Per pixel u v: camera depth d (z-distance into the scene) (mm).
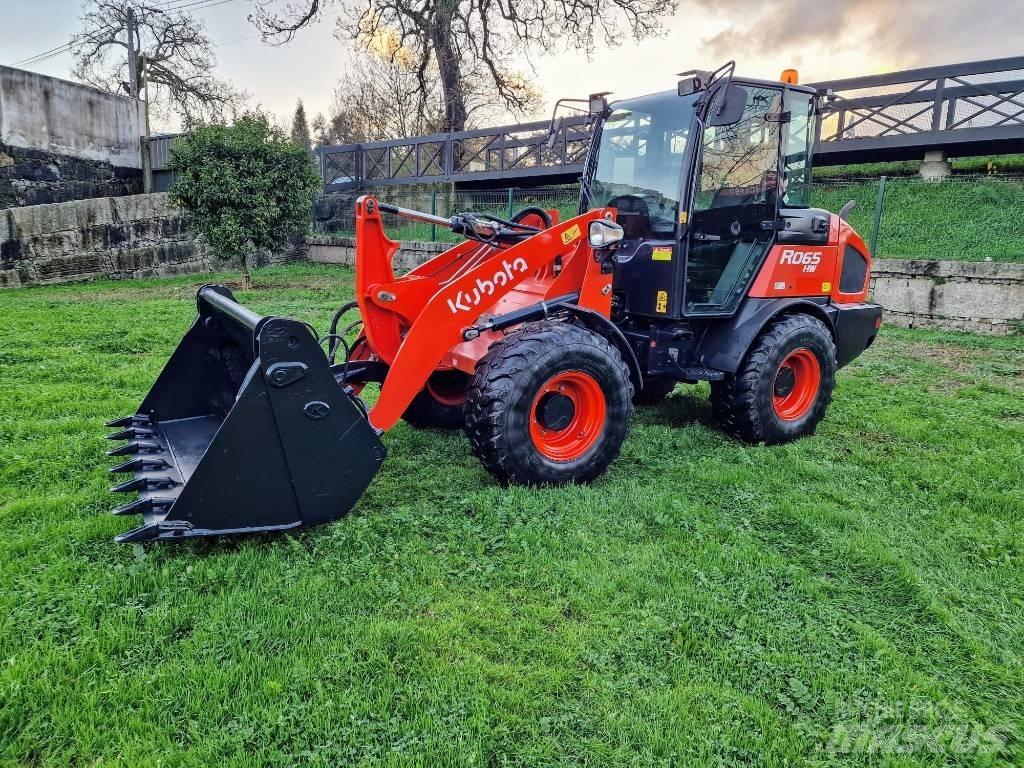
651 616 2609
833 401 5762
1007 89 10281
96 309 9586
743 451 4441
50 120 16375
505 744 1997
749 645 2471
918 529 3480
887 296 9352
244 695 2107
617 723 2078
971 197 10695
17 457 3959
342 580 2738
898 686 2299
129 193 18531
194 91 26406
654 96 4445
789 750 2018
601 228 3863
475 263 4367
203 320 3834
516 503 3461
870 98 11375
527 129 14477
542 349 3551
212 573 2713
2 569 2740
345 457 3080
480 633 2496
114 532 3064
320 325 8281
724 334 4578
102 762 1879
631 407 3875
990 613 2783
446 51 18297
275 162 12062
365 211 3676
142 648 2307
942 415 5363
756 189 4531
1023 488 3973
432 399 4656
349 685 2191
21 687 2082
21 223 12555
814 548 3230
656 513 3463
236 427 2797
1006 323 8523
